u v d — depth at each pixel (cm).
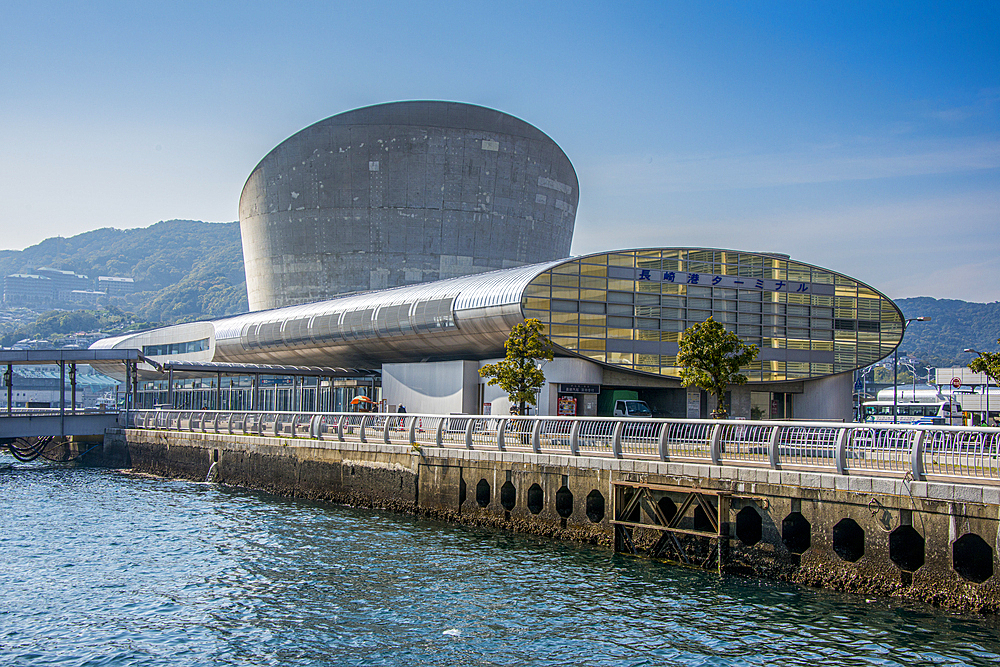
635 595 2416
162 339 9675
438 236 9275
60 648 2092
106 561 2986
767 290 5703
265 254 10069
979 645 1952
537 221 9788
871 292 5909
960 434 2262
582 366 5231
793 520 2530
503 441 3397
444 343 5906
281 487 4569
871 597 2275
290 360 7869
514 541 3142
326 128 9331
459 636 2128
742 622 2166
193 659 2009
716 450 2725
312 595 2502
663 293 5462
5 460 6956
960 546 2162
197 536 3397
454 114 9238
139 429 6000
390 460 3888
